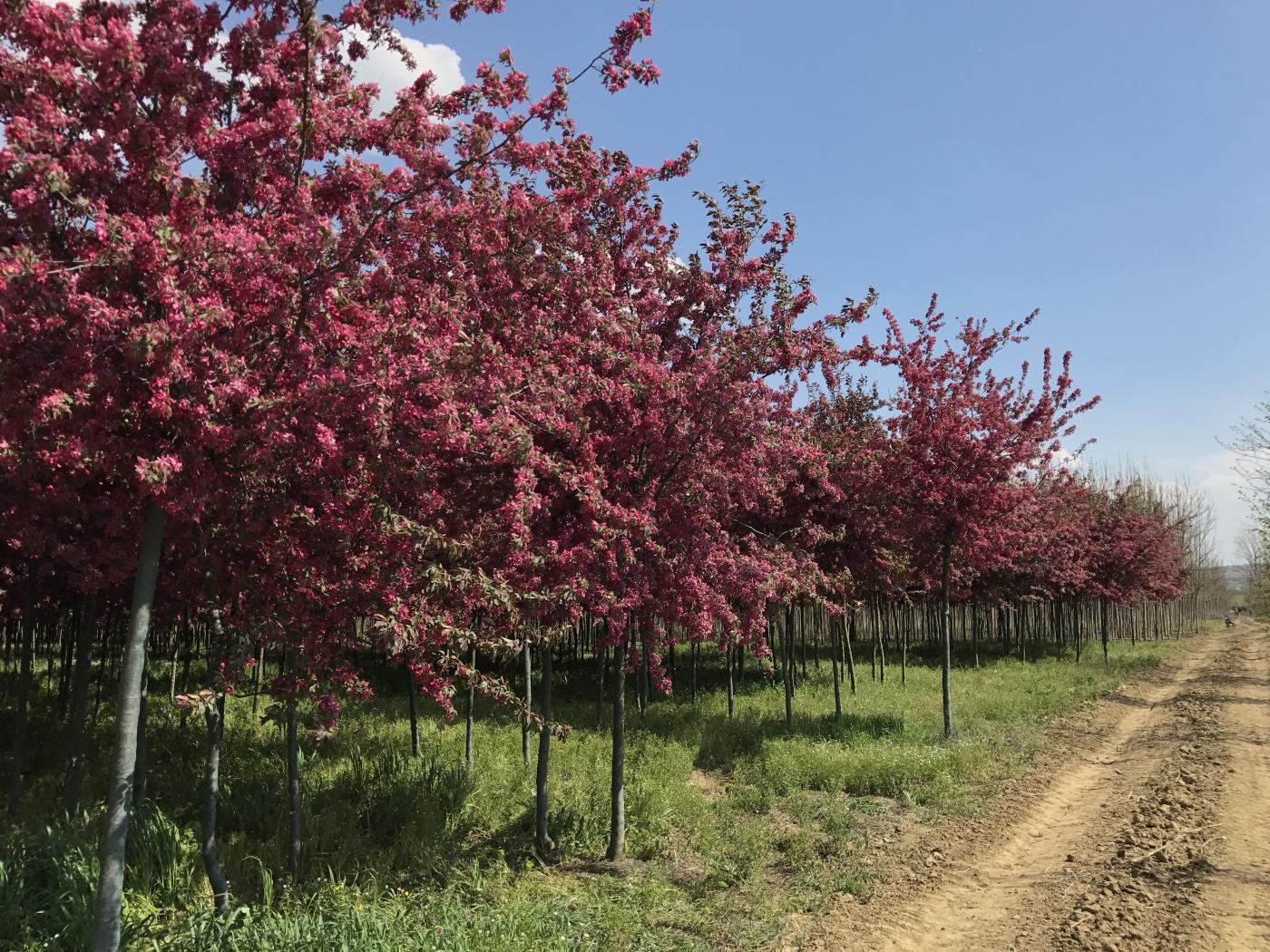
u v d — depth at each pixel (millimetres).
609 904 5441
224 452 3498
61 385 3084
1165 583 26609
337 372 3578
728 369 6438
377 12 4000
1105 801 8570
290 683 4363
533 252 5102
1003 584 21797
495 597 4742
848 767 9125
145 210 3252
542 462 5508
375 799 7129
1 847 5012
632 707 13242
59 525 4965
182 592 5887
